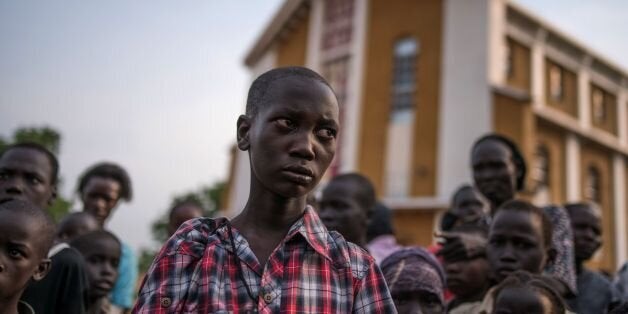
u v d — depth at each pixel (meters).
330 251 1.81
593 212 4.72
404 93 18.94
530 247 3.28
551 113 19.25
